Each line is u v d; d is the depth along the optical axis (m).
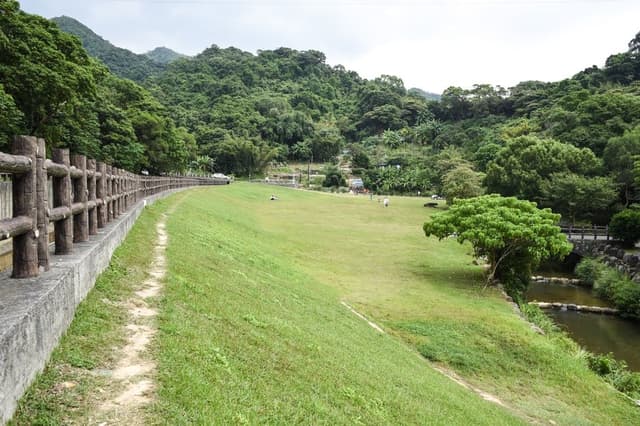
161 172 50.41
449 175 53.69
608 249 31.66
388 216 49.03
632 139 40.81
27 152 4.85
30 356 3.83
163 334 5.80
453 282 22.31
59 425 3.56
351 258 26.52
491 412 9.91
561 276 31.78
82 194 7.46
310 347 8.19
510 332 15.48
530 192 42.75
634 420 11.80
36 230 4.99
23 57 22.48
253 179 94.62
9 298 4.12
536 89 112.75
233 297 9.54
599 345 19.34
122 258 9.33
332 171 94.38
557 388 12.88
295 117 124.25
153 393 4.30
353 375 7.79
